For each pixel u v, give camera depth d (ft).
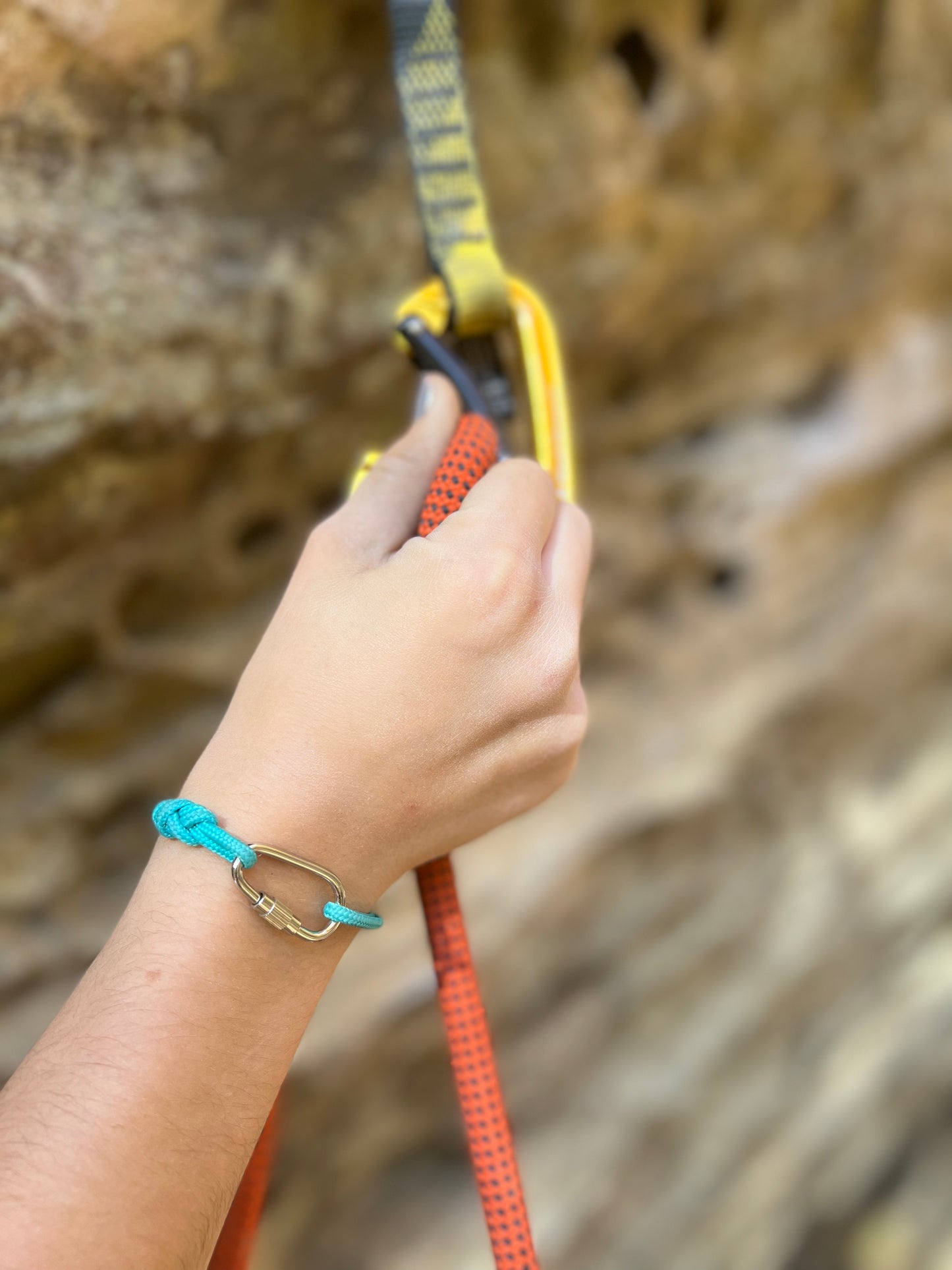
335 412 3.07
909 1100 6.33
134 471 2.64
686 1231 5.30
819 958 5.41
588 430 3.96
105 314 2.35
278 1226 4.18
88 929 3.27
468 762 1.38
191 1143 1.14
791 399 4.51
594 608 4.25
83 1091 1.11
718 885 4.95
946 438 4.76
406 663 1.32
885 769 5.49
